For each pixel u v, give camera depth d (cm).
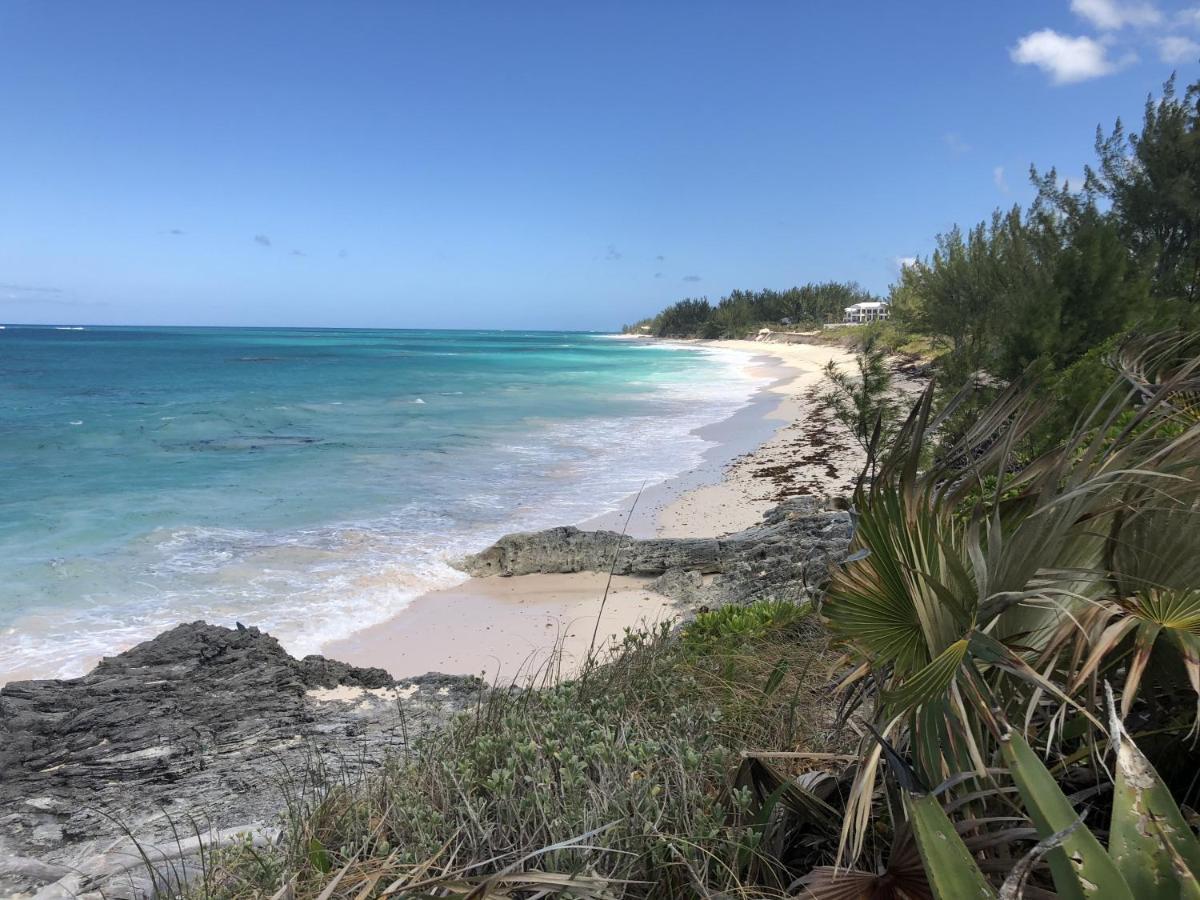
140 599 988
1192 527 189
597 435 2464
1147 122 1886
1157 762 205
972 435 232
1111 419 214
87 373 5341
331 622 934
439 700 585
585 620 945
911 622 197
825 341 8706
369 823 249
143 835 379
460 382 4775
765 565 989
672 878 215
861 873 186
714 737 290
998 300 2366
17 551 1170
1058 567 202
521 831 221
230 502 1510
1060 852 148
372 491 1622
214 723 539
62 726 536
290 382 4709
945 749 185
